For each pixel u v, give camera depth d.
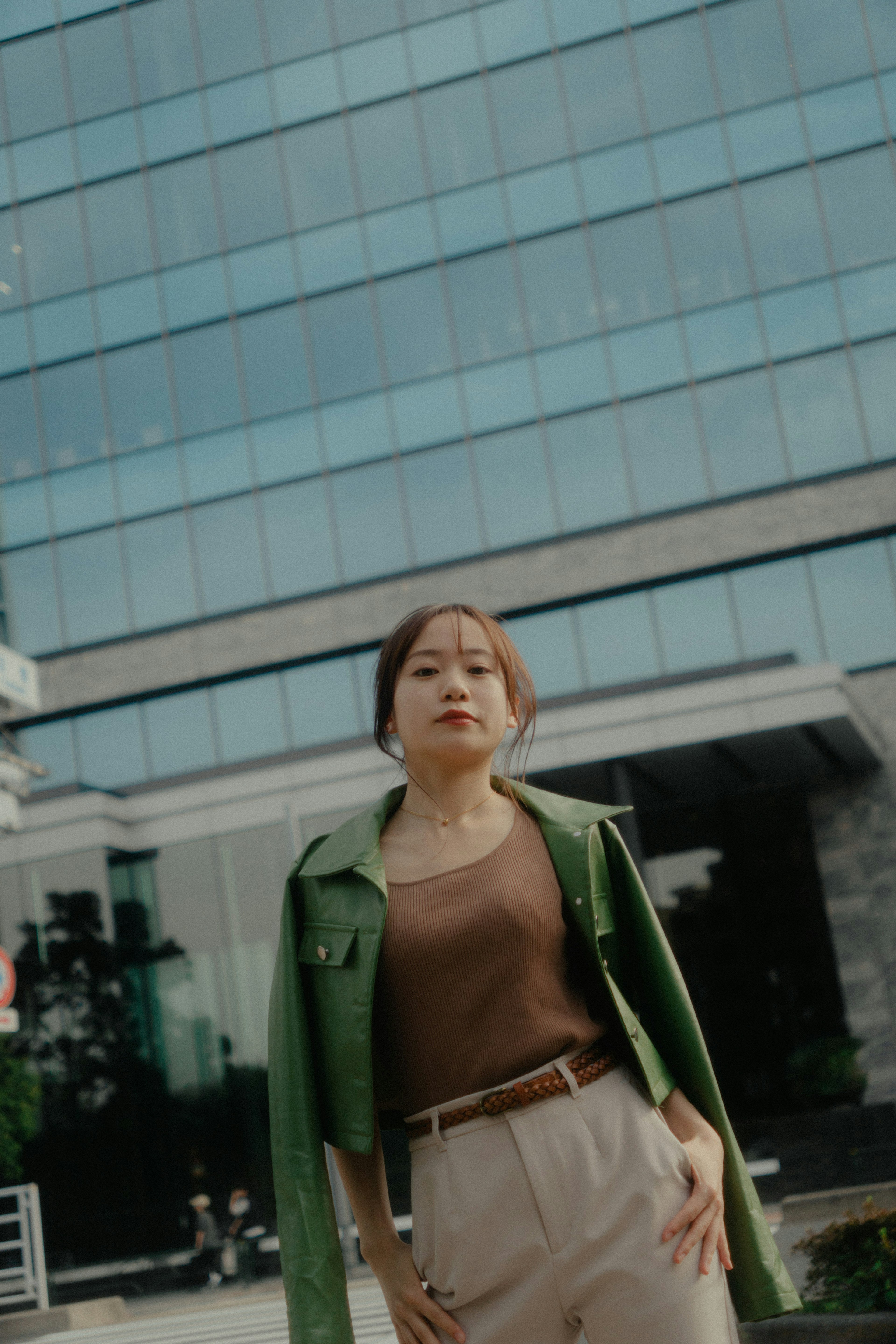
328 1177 1.91
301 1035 1.98
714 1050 19.73
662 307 20.22
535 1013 1.84
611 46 21.08
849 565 19.19
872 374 19.39
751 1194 2.01
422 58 21.62
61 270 22.17
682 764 19.27
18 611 21.28
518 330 20.53
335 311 21.14
